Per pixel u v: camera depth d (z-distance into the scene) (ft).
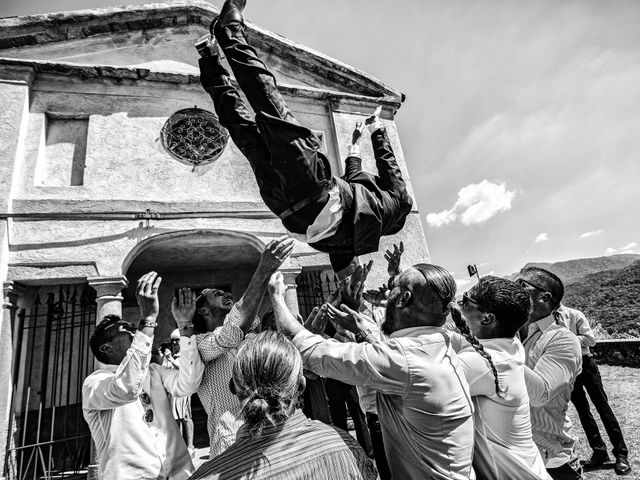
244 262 34.42
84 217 21.77
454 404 5.44
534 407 8.45
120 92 24.95
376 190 7.93
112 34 26.14
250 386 4.77
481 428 6.31
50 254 20.72
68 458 24.45
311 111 30.25
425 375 5.39
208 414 8.12
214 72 7.75
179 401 20.06
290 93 29.40
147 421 8.63
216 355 8.04
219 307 9.18
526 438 6.31
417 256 28.99
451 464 5.22
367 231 7.22
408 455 5.56
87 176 22.79
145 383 9.05
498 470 6.10
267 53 29.96
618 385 26.04
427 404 5.35
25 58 24.23
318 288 28.76
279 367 4.83
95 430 7.83
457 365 5.95
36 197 21.47
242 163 26.76
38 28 24.04
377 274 27.27
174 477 8.37
